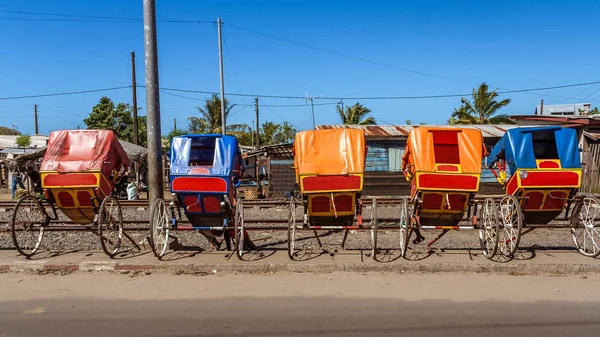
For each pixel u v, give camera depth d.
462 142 6.77
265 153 20.09
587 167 17.94
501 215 7.11
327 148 6.85
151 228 6.71
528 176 6.68
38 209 7.73
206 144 7.54
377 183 18.44
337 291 5.59
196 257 6.96
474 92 33.28
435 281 5.99
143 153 22.86
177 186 6.80
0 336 4.29
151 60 7.73
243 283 5.95
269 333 4.35
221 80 24.42
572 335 4.28
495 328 4.44
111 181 7.34
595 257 6.83
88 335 4.32
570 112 29.53
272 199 18.48
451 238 9.34
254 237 9.49
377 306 5.07
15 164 19.12
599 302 5.16
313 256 7.01
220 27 24.28
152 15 7.71
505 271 6.39
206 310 4.96
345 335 4.30
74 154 6.96
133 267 6.55
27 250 7.49
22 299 5.34
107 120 33.22
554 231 9.92
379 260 6.72
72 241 8.87
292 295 5.46
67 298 5.37
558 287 5.72
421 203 6.77
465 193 6.68
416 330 4.41
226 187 6.74
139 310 4.97
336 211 7.06
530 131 6.83
